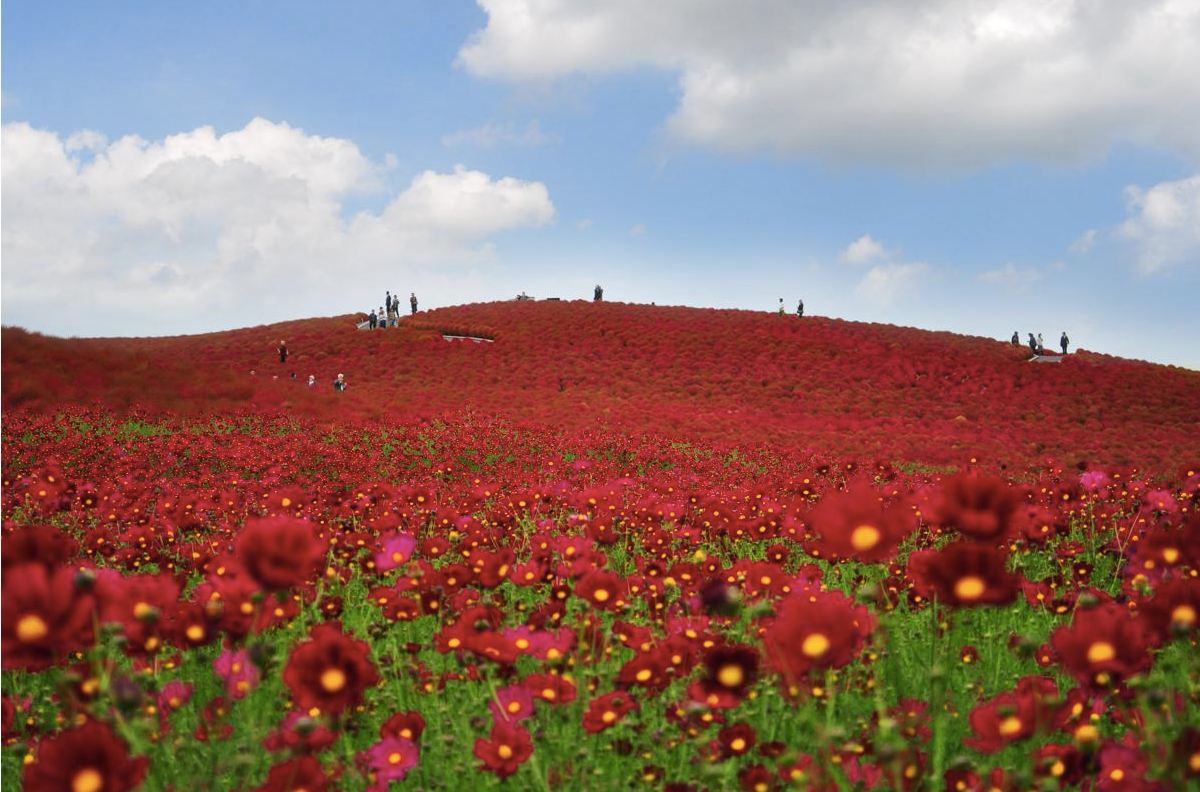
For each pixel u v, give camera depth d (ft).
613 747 9.52
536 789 8.64
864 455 86.38
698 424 106.63
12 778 8.91
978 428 119.44
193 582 17.39
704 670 9.14
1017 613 14.12
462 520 20.95
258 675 8.93
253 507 29.01
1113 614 8.04
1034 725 7.68
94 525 24.50
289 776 7.84
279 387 103.09
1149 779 6.97
